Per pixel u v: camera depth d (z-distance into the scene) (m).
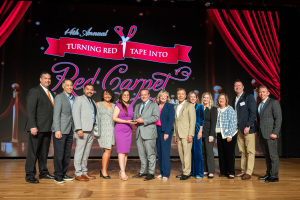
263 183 3.31
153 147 3.55
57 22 5.89
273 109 3.45
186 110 3.62
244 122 3.69
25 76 5.69
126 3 5.99
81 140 3.46
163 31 6.07
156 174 3.94
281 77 6.07
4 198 2.58
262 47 6.13
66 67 5.82
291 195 2.74
